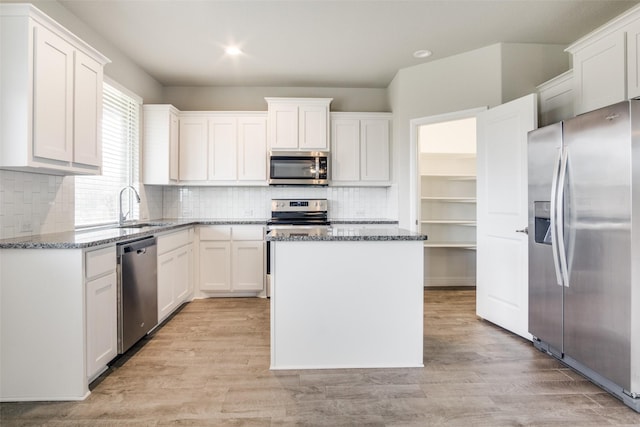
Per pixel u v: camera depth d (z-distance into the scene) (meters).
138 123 3.94
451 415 1.85
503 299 3.10
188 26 3.13
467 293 4.42
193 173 4.38
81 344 2.00
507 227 3.04
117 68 3.58
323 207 4.67
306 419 1.82
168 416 1.84
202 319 3.43
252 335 3.00
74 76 2.30
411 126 4.05
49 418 1.83
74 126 2.31
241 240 4.23
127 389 2.11
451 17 3.00
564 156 2.25
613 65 2.30
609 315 1.99
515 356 2.56
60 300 1.99
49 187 2.61
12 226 2.28
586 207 2.12
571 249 2.24
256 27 3.15
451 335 2.98
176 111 4.27
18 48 1.93
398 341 2.39
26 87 1.93
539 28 3.19
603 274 2.02
